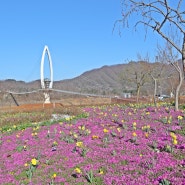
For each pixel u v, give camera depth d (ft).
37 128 57.57
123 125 48.91
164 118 51.83
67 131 51.31
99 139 42.52
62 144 42.37
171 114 59.26
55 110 100.53
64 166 33.06
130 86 193.67
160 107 73.51
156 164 29.91
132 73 164.96
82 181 28.45
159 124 49.90
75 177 29.78
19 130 62.39
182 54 43.11
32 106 150.82
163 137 39.70
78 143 37.68
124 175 28.48
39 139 48.34
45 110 106.22
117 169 30.37
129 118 58.34
